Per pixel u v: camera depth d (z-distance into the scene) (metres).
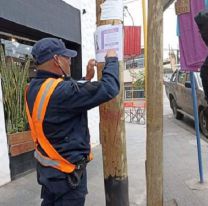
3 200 4.90
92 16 8.85
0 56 5.89
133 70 24.28
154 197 3.58
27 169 6.06
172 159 7.32
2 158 5.45
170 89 13.83
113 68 2.65
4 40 6.19
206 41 3.00
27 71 6.25
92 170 6.49
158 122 3.43
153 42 3.30
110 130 3.33
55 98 2.57
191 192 5.26
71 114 2.61
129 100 18.14
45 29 6.29
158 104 3.40
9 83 5.93
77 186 2.69
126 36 13.66
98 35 3.14
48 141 2.66
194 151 8.08
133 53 13.74
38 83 2.71
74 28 7.74
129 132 11.95
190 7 4.78
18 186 5.42
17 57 6.50
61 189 2.66
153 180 3.55
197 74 10.43
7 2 5.11
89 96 2.54
